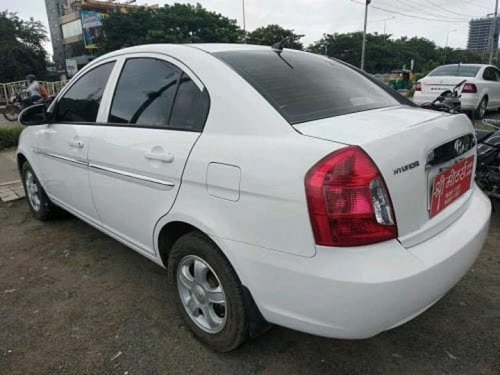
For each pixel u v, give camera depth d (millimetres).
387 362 2182
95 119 2928
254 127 1921
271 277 1811
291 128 1846
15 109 14414
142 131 2453
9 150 8828
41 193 4012
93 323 2578
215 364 2197
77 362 2246
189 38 53938
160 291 2920
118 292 2922
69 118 3273
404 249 1722
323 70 2617
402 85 28844
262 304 1903
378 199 1644
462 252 1918
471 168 2354
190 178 2080
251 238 1843
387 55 81250
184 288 2361
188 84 2287
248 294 1962
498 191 3947
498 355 2205
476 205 2307
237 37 56438
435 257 1783
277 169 1736
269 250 1792
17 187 5637
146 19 56656
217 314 2254
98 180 2836
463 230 2043
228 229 1928
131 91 2680
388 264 1639
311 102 2121
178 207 2174
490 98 10312
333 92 2328
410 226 1784
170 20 55625
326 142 1708
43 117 3424
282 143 1788
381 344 2312
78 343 2396
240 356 2248
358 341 2336
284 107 1983
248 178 1818
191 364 2203
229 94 2068
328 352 2264
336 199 1609
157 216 2350
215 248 2059
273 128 1870
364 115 2109
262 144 1841
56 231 4043
